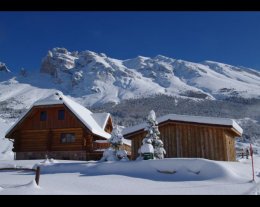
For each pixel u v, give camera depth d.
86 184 14.48
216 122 23.94
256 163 24.52
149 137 22.27
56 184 14.23
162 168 18.14
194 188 13.72
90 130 35.41
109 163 19.59
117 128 24.27
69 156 36.34
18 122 37.47
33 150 37.44
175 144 25.09
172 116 25.14
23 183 14.50
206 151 24.23
